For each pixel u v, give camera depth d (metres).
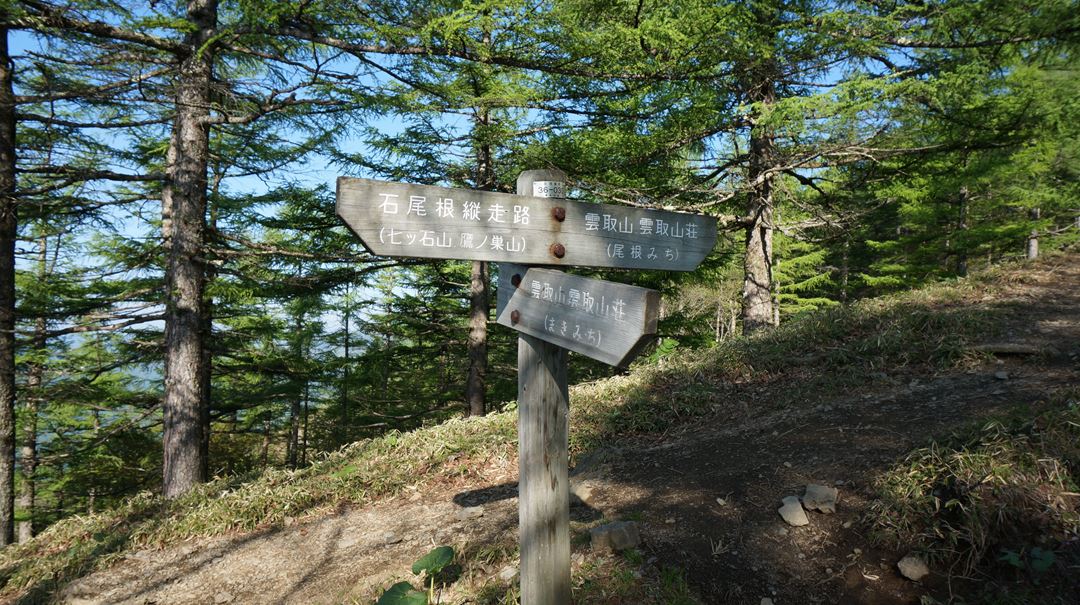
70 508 14.55
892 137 8.05
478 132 9.60
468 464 5.50
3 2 5.40
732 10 7.07
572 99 8.66
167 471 7.21
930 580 2.87
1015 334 5.63
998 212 16.42
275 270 8.83
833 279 23.20
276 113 8.38
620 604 3.01
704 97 8.02
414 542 4.19
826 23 7.02
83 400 10.54
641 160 9.12
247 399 12.92
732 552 3.34
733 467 4.27
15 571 4.74
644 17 7.44
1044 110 7.30
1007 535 2.91
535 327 2.50
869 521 3.29
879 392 5.06
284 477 5.92
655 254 2.76
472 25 6.12
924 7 7.02
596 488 4.47
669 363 6.98
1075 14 6.73
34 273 12.44
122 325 8.19
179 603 3.89
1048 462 3.17
